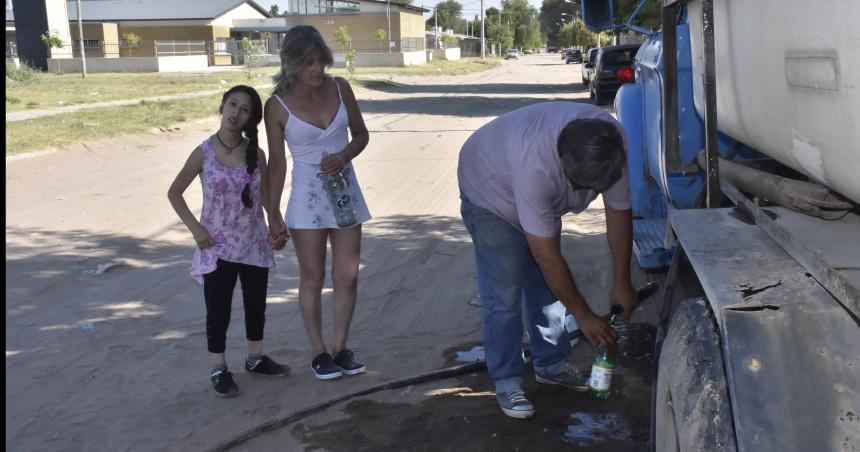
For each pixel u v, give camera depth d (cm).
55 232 819
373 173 1180
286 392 449
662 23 439
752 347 213
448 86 3675
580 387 435
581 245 718
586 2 656
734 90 320
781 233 250
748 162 349
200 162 427
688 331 260
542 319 430
